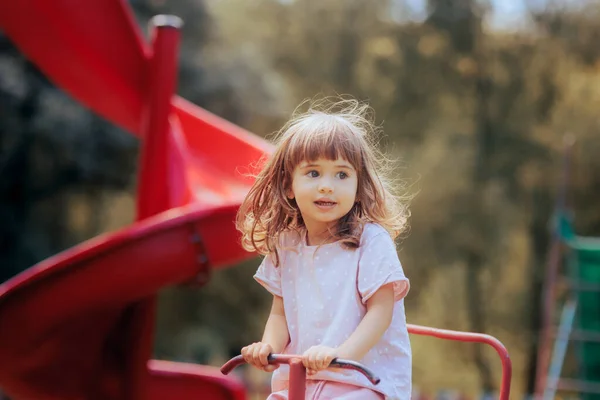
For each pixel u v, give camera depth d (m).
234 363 2.71
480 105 20.84
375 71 21.00
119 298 5.71
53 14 6.03
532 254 20.23
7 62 14.76
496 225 19.78
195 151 7.26
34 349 5.88
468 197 19.80
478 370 21.08
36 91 15.05
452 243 19.67
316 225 3.00
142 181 6.32
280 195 3.01
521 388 20.81
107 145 15.54
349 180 2.91
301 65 21.31
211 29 17.81
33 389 6.21
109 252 5.54
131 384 6.17
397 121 20.86
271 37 21.30
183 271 5.68
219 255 5.73
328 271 2.93
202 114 7.38
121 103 6.76
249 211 3.17
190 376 7.17
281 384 2.96
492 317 20.55
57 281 5.59
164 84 6.34
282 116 17.47
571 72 20.75
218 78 16.78
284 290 3.03
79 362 6.17
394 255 2.88
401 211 3.10
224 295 19.19
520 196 20.23
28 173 15.56
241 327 19.39
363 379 2.81
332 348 2.67
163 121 6.32
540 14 20.77
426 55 21.00
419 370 21.27
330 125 2.93
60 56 6.49
